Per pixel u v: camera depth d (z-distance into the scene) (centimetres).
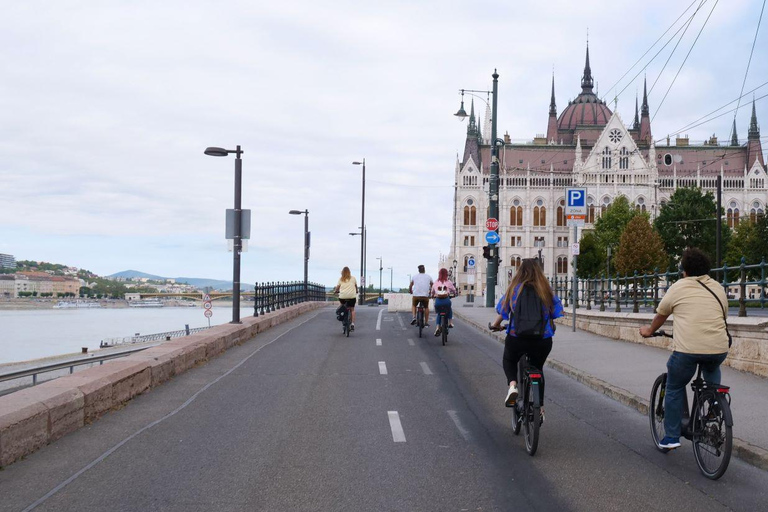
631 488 613
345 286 2103
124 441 783
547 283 775
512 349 782
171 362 1253
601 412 970
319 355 1616
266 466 682
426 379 1264
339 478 641
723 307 680
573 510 552
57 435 789
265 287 2630
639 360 1423
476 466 686
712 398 646
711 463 638
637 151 12200
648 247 8194
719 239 5200
